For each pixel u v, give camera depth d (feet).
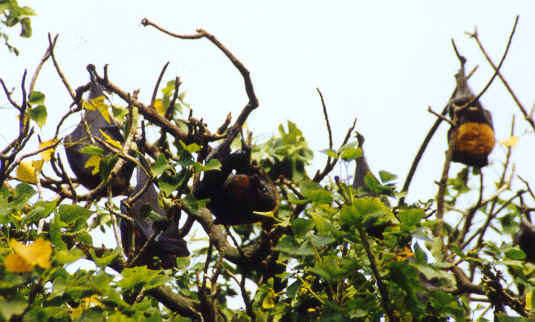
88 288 58.34
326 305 67.77
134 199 78.48
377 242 68.90
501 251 73.26
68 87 82.28
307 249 66.13
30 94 77.71
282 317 77.46
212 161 75.00
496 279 72.33
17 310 52.65
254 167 88.17
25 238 71.15
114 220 79.46
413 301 64.44
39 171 80.07
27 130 76.54
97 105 89.25
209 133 81.30
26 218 68.08
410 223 64.39
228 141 85.30
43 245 54.03
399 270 63.72
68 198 89.51
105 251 83.51
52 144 75.97
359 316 65.00
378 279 63.82
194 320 83.87
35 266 54.85
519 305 72.13
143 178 92.58
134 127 83.56
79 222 71.05
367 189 71.26
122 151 81.35
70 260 54.54
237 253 95.55
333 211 67.51
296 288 72.95
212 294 76.95
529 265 77.30
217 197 86.33
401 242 66.69
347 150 74.69
